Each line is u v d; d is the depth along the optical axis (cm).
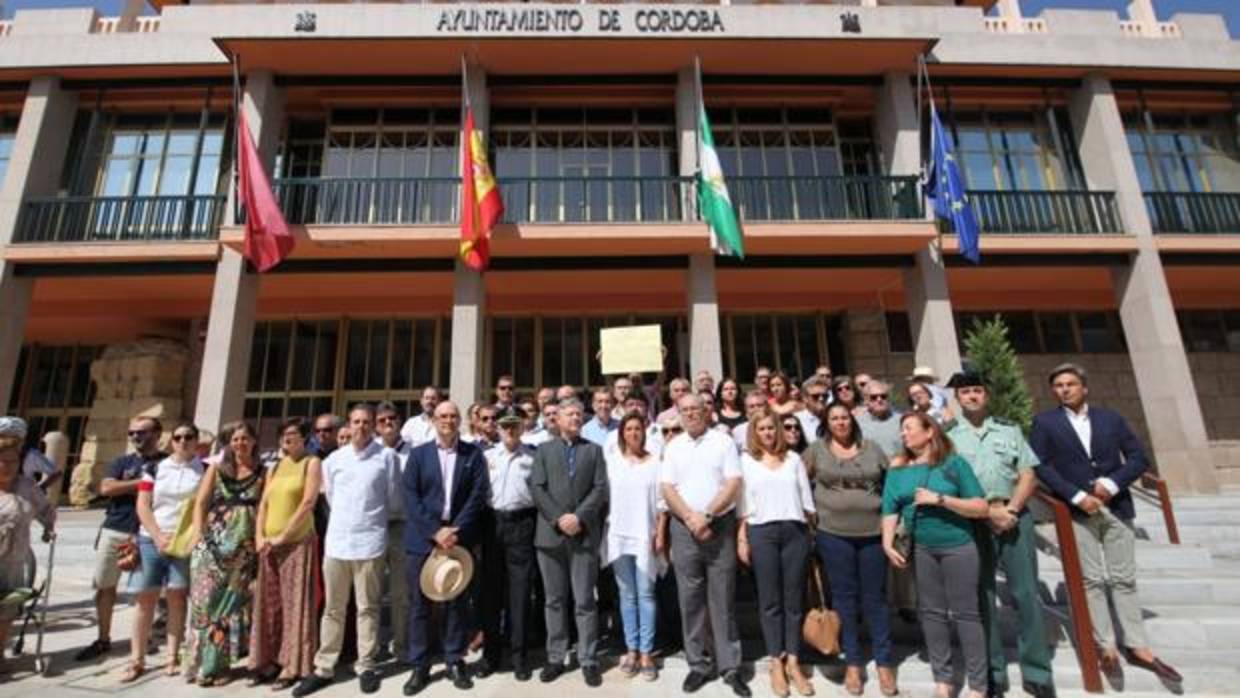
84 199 1066
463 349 1009
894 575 523
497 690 425
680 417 486
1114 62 1195
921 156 1146
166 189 1190
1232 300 1341
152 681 450
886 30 1157
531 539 471
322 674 434
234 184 1048
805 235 1048
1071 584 429
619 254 1084
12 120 1216
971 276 1214
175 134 1221
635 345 766
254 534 466
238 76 1101
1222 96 1292
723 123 1268
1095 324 1343
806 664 459
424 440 639
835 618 420
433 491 454
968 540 398
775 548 429
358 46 1071
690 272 1077
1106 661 429
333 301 1262
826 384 577
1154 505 834
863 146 1288
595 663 438
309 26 1077
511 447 490
